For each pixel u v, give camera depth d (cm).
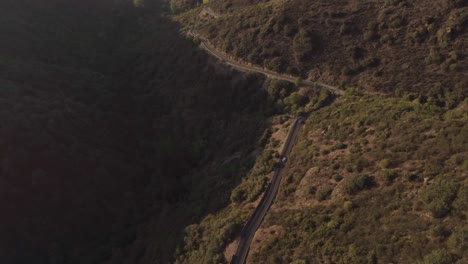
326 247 5094
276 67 10306
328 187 6147
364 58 9394
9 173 7675
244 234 6353
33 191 7831
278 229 5975
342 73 9419
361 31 9762
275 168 7550
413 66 8756
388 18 9481
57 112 9306
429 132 6222
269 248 5666
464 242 4141
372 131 6888
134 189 9412
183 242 7175
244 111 10275
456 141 5662
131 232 8550
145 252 7788
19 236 7388
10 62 10631
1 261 7025
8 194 7481
